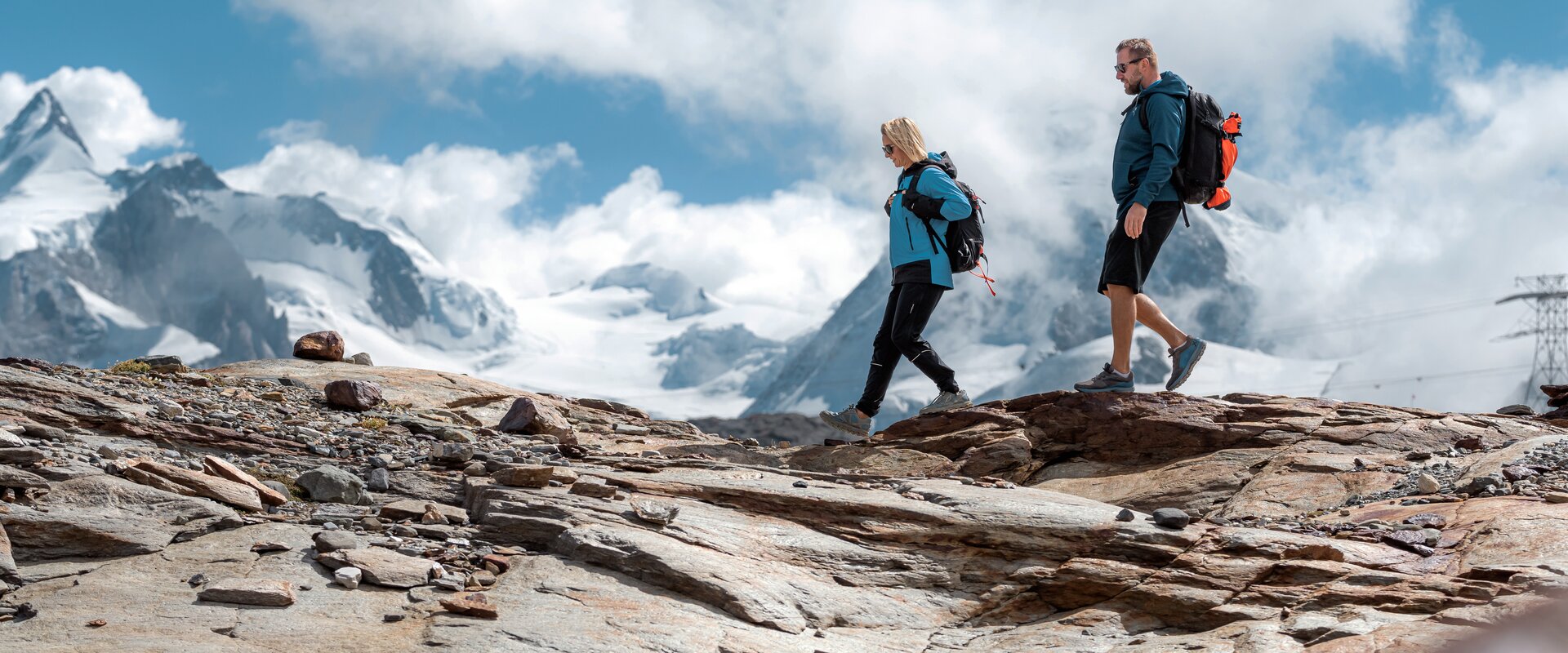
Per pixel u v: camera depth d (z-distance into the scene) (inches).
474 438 400.8
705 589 242.4
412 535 272.4
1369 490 320.8
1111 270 396.2
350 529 273.0
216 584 229.5
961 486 326.0
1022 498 306.8
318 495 297.6
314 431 370.0
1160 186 379.6
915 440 405.4
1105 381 401.4
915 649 237.5
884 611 253.6
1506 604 205.8
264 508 285.6
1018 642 238.8
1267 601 234.1
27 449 275.9
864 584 264.5
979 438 391.2
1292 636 215.3
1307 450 355.6
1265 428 371.6
